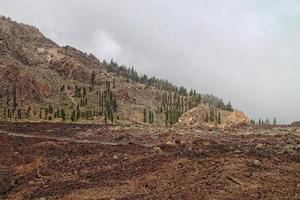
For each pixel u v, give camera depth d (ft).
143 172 160.04
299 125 364.38
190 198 127.24
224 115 465.88
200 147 198.39
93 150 204.44
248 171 150.61
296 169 154.30
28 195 147.13
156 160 173.58
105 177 159.02
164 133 265.75
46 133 303.89
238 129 329.31
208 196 127.85
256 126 370.12
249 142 219.20
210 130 307.37
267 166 157.58
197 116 456.45
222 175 147.02
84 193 143.02
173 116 582.76
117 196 136.36
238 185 138.10
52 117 542.98
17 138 250.57
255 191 130.52
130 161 177.78
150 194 134.51
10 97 576.20
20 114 513.04
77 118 553.64
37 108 574.56
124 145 214.28
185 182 143.43
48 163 185.16
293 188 132.16
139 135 268.62
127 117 642.63
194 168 157.79
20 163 191.62
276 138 235.61
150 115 611.88
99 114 595.47
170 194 131.95
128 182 149.89
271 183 138.62
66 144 222.07
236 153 178.91
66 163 183.32
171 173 154.81
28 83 610.24
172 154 181.47
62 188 150.61
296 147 191.62
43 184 158.51
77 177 162.71
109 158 185.68
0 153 211.61
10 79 594.65
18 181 164.96
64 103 629.10
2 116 506.07
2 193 153.79
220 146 200.03
